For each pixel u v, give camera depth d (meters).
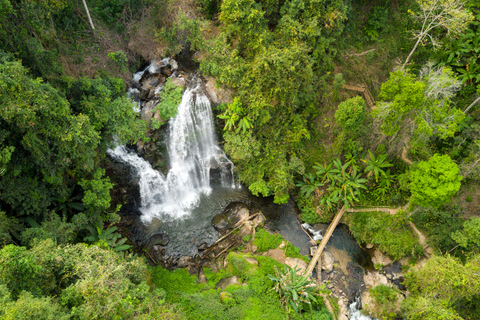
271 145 24.97
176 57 26.05
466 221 20.39
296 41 22.78
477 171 23.34
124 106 20.38
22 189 16.48
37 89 13.94
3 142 15.16
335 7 23.55
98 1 23.70
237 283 19.92
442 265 18.42
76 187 20.72
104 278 12.30
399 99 19.42
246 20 20.97
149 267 20.75
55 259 12.98
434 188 19.50
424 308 17.44
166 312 14.14
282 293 18.95
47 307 10.56
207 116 24.58
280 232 24.33
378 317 20.19
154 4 25.06
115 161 22.69
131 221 23.69
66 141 15.90
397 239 23.20
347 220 25.30
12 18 15.41
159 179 24.80
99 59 22.14
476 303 19.08
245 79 22.30
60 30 20.72
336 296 21.27
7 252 11.36
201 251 22.31
